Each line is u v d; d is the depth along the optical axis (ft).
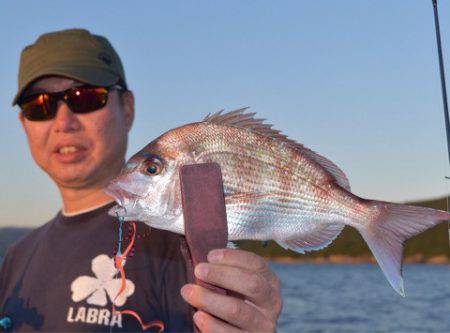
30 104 2.54
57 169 2.52
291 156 1.76
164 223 1.68
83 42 2.64
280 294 1.76
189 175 1.56
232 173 1.68
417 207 1.74
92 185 2.56
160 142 1.73
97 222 2.45
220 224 1.56
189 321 2.15
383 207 1.76
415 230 1.72
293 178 1.74
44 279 2.39
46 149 2.54
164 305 2.21
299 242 1.72
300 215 1.73
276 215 1.71
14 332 2.32
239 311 1.59
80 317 2.23
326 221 1.76
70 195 2.56
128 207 1.69
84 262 2.35
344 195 1.77
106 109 2.58
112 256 2.33
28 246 2.63
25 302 2.37
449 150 2.21
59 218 2.59
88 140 2.52
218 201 1.57
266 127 1.77
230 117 1.76
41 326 2.27
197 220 1.55
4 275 2.58
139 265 2.28
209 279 1.56
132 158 1.73
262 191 1.70
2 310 2.43
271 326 1.65
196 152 1.69
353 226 1.76
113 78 2.63
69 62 2.53
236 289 1.59
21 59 2.68
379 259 1.73
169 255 2.30
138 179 1.70
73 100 2.52
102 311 2.22
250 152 1.72
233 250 1.58
